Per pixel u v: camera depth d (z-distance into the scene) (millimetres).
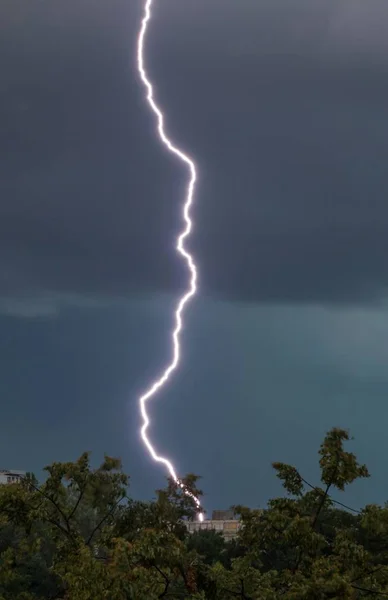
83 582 33531
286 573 35531
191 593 35219
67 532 39062
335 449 36656
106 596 33188
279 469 36844
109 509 41250
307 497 36625
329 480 36500
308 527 35188
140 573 33312
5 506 38938
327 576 34000
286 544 36219
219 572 36156
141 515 40312
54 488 39625
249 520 36531
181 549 34188
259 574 36344
